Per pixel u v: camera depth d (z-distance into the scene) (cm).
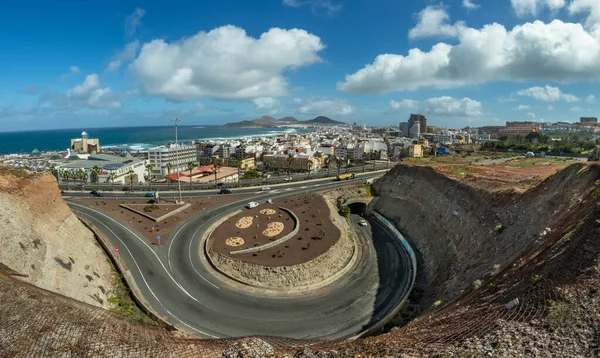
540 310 2481
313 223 8188
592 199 3928
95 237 6844
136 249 7000
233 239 7281
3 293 3083
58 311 2969
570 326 2222
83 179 15700
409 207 9738
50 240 5453
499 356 2089
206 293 5738
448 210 7831
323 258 6594
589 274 2634
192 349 2566
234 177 16962
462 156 15325
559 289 2597
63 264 5225
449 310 3588
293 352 2550
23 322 2694
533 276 3008
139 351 2511
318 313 5356
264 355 2458
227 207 9694
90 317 2988
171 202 9962
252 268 6178
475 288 4088
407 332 3006
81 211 8925
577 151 15375
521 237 4944
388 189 11331
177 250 7069
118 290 5622
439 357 2167
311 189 11769
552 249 3397
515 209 5866
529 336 2227
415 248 7844
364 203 11156
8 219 4994
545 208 5097
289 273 6112
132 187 12081
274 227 7900
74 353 2408
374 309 5475
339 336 4794
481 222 6384
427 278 6419
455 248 6519
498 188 7006
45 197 6072
